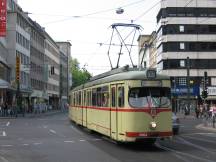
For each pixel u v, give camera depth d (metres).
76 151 19.33
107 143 22.98
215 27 97.88
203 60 97.69
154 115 19.88
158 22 104.25
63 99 167.12
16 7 96.56
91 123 28.61
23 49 95.38
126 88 20.16
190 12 97.81
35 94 107.88
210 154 18.20
